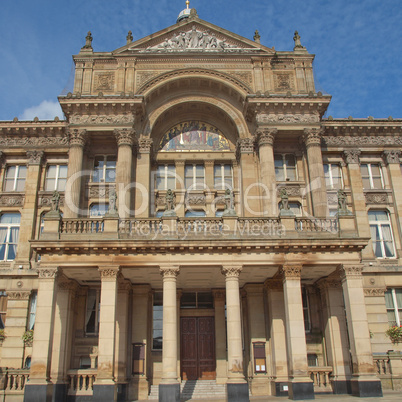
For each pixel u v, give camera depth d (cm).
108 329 2169
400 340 2836
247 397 2073
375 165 3422
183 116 3425
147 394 2552
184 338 2861
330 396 2245
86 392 2384
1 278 2950
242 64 3303
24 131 3278
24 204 3155
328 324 2577
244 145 3155
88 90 3203
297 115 3105
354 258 2333
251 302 2742
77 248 2262
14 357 2786
